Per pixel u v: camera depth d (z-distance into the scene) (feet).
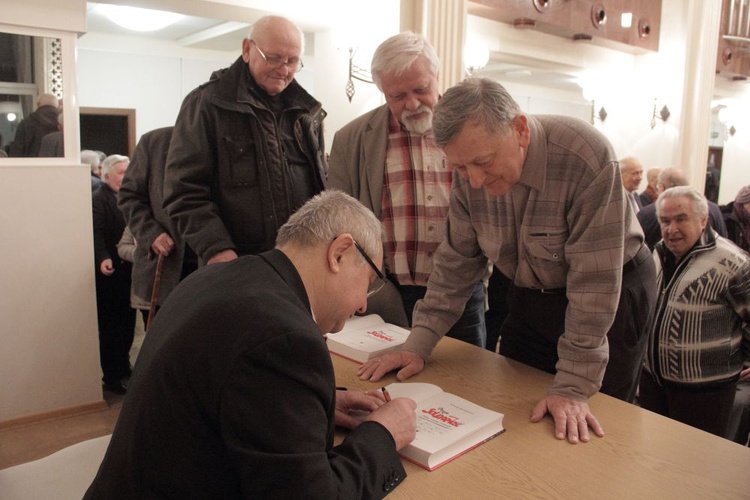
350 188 7.03
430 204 6.75
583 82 17.63
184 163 6.63
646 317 5.55
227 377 2.66
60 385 10.12
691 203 7.70
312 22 11.69
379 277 3.54
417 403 4.31
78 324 10.11
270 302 2.87
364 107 12.13
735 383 7.85
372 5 11.56
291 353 2.75
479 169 4.22
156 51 24.00
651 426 4.17
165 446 2.75
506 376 5.08
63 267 9.82
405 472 3.51
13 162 9.29
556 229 4.72
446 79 11.22
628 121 19.08
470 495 3.35
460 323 6.89
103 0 10.34
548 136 4.54
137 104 23.88
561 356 4.58
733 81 22.61
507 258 5.25
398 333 6.01
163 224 9.09
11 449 9.08
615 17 16.46
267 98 7.02
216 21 19.86
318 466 2.74
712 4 17.89
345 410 4.22
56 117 9.52
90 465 4.33
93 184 11.92
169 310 3.17
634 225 5.48
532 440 3.99
